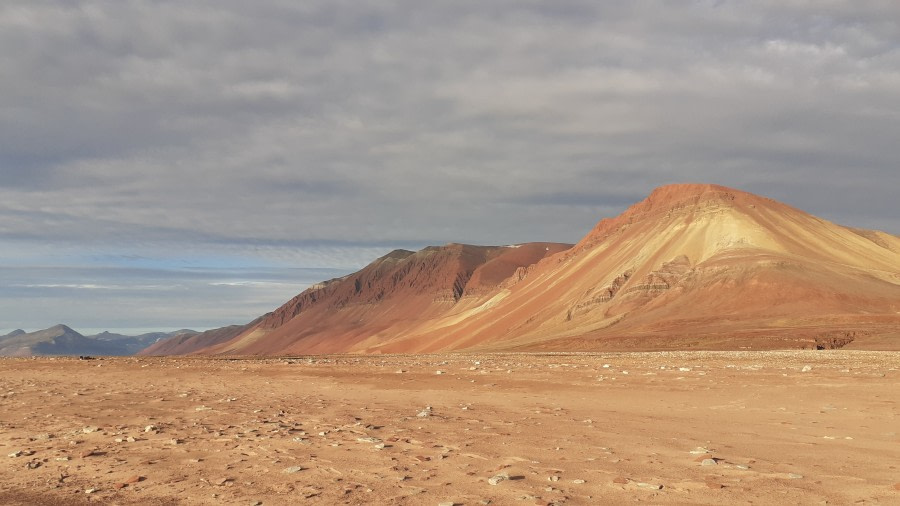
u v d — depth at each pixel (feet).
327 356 247.91
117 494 34.76
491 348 472.85
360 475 37.45
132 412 67.05
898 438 46.60
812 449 43.14
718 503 30.71
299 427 54.75
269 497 33.24
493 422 56.08
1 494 35.40
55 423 60.18
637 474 36.37
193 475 38.40
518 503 31.09
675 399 69.46
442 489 33.99
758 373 92.68
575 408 64.64
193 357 212.64
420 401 72.84
